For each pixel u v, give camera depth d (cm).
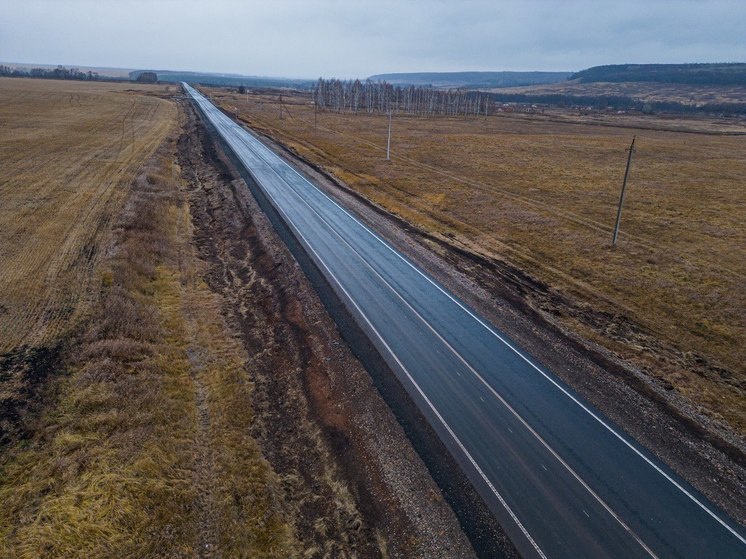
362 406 1647
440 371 1853
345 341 2012
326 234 3316
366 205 4166
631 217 4197
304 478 1382
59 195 3728
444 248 3231
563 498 1312
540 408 1673
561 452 1477
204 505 1250
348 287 2516
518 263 3116
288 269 2684
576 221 4038
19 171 4372
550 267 3069
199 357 1917
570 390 1781
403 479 1362
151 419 1462
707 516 1280
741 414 1752
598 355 2027
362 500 1300
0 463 1244
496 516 1251
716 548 1189
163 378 1694
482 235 3634
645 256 3291
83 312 2016
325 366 1855
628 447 1512
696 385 1909
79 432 1371
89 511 1137
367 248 3103
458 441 1504
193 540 1143
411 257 3000
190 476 1330
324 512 1271
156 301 2286
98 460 1285
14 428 1359
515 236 3638
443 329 2159
